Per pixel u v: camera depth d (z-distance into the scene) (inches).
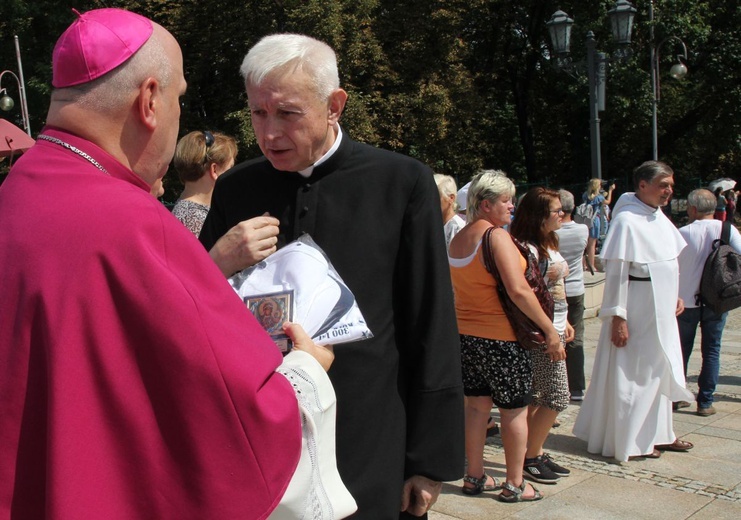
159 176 52.9
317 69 67.5
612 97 738.2
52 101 49.0
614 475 170.1
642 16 730.8
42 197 44.6
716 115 856.9
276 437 44.2
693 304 215.3
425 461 71.1
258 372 44.0
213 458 42.1
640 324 174.1
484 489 160.6
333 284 62.7
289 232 71.9
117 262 42.1
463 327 150.0
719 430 202.5
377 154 73.5
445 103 679.7
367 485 68.0
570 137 949.8
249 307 62.1
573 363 227.5
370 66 683.4
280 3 631.2
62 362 40.6
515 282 140.4
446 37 720.3
